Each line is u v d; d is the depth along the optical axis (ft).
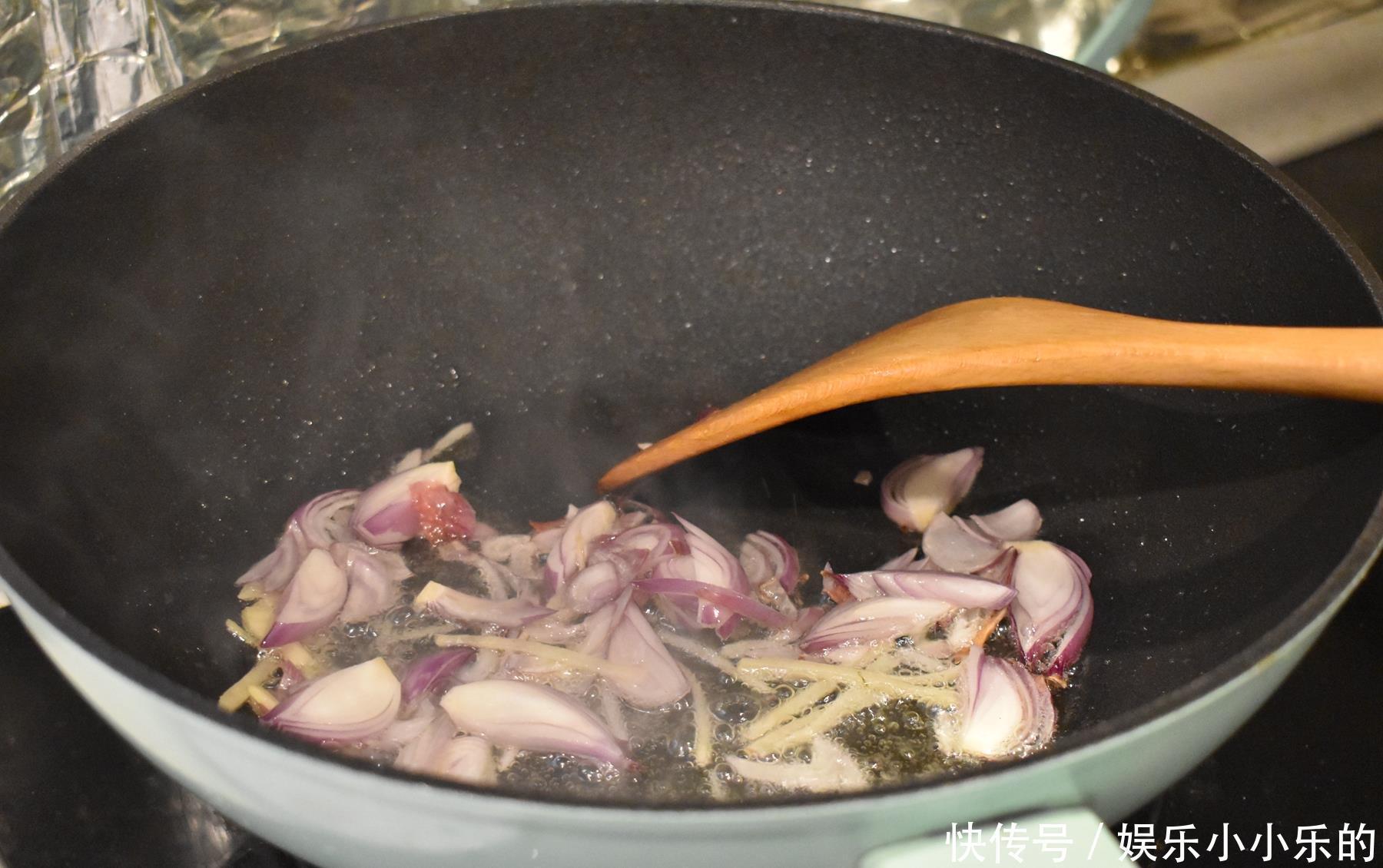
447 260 1.51
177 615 1.33
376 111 1.41
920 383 1.31
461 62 1.42
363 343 1.50
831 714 1.31
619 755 1.27
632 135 1.50
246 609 1.37
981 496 1.49
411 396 1.53
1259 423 1.30
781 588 1.42
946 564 1.43
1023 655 1.36
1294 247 1.30
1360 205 1.71
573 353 1.57
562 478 1.51
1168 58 1.86
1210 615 1.28
